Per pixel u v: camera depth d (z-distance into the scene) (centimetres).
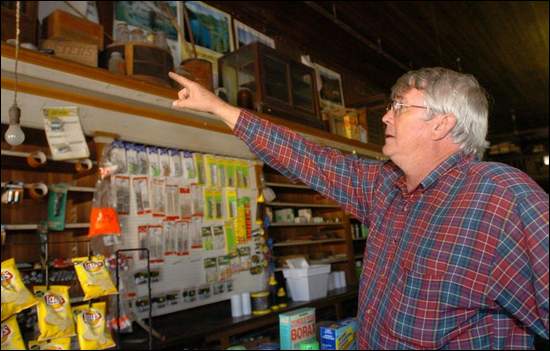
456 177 105
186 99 132
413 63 674
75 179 301
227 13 482
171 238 323
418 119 110
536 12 536
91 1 348
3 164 265
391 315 104
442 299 96
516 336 96
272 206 458
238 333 329
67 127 256
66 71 259
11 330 183
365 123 579
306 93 484
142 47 311
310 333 260
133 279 292
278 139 133
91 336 193
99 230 219
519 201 90
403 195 115
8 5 263
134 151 310
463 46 627
